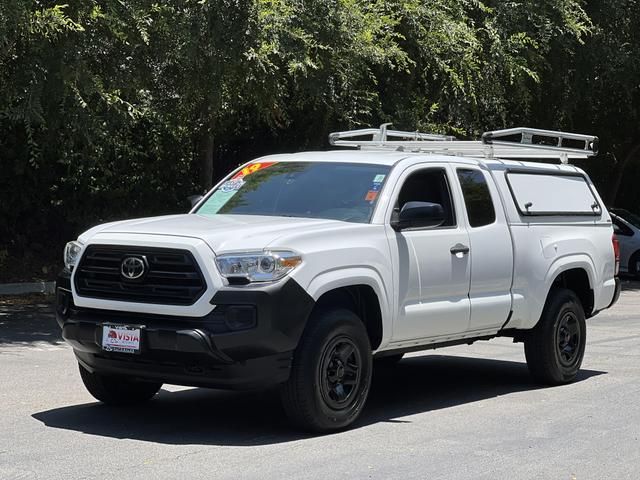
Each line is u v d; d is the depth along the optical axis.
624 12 20.80
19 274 16.92
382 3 16.06
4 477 5.68
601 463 6.31
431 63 16.89
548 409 8.09
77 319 6.88
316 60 14.51
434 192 8.07
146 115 15.69
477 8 17.91
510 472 6.04
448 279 7.84
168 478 5.70
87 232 7.19
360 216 7.42
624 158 27.42
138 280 6.58
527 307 8.75
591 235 9.73
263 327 6.35
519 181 8.97
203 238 6.52
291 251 6.57
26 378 9.06
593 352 11.52
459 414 7.85
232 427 7.18
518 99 19.48
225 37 12.98
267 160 8.51
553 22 18.52
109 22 12.50
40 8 11.75
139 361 6.64
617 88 22.34
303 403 6.69
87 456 6.20
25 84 11.77
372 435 6.98
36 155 13.54
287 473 5.87
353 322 6.96
